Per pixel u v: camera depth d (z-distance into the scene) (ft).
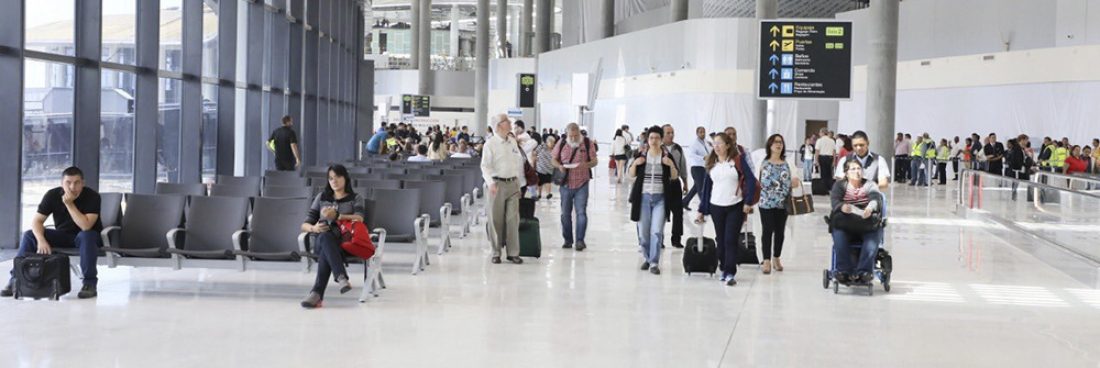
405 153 114.42
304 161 82.79
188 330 23.62
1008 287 32.99
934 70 101.45
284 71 74.02
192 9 51.80
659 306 28.25
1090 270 34.35
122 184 45.75
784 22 67.97
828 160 82.89
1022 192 46.11
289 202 29.96
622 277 34.01
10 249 35.91
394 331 23.93
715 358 21.67
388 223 34.71
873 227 30.45
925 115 103.30
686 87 126.62
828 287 32.09
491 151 37.04
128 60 45.75
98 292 28.76
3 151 35.22
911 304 29.30
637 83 140.67
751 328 25.20
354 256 27.91
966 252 43.11
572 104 90.02
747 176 32.60
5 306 26.35
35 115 38.19
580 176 42.11
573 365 20.76
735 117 123.34
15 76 34.88
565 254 40.40
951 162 96.27
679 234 42.80
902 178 103.81
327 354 21.30
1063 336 24.79
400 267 35.35
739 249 36.83
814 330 25.05
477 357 21.30
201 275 32.45
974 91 96.12
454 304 27.94
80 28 39.42
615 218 58.49
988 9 94.07
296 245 29.68
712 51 123.75
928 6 102.32
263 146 74.02
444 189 40.04
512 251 37.17
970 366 21.39
